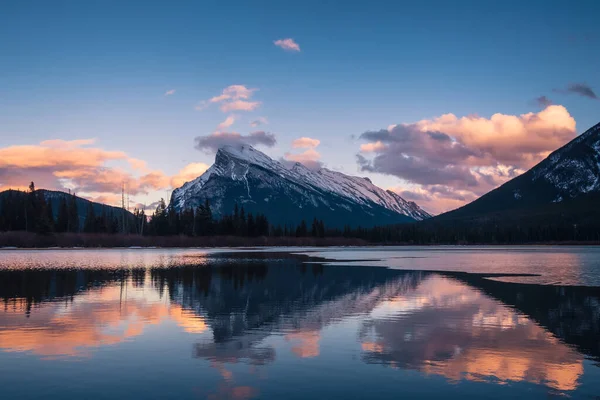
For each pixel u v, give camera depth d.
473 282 46.38
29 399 14.15
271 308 30.05
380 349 19.69
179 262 79.19
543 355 18.81
